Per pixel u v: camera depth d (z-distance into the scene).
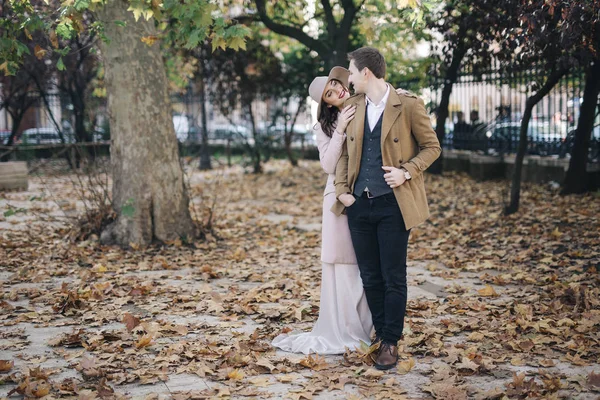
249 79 21.03
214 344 4.98
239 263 8.39
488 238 9.56
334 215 4.83
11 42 6.47
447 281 7.25
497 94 16.97
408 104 4.49
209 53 19.39
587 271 7.19
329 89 4.76
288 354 4.83
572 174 12.66
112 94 9.41
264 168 23.14
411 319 5.60
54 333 5.45
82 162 11.66
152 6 6.93
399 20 13.87
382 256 4.54
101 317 5.80
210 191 16.67
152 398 4.01
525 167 15.43
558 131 14.75
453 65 14.98
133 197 9.35
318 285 7.09
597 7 7.54
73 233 9.56
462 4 11.15
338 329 4.89
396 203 4.46
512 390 3.99
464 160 18.00
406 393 4.09
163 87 9.50
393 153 4.46
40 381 4.25
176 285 7.18
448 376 4.28
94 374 4.36
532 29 8.45
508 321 5.47
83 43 20.48
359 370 4.41
